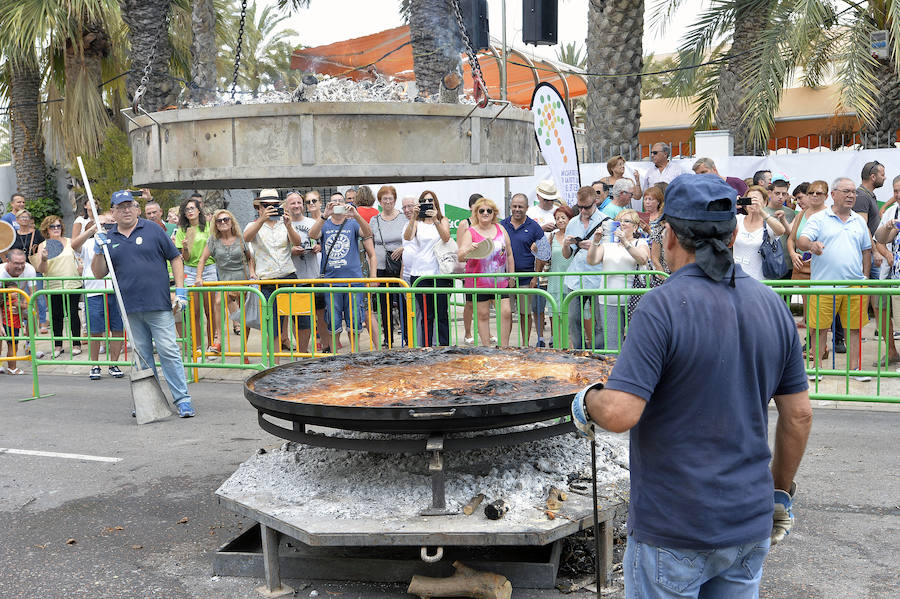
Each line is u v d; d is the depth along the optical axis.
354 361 5.31
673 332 2.33
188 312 9.27
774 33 12.91
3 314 10.48
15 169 23.64
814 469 5.79
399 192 12.80
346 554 4.39
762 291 2.46
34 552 4.75
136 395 7.64
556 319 7.14
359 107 4.67
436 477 4.00
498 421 3.91
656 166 10.28
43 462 6.54
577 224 8.80
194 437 7.15
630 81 12.48
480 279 9.04
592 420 2.48
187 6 21.39
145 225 7.64
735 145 14.65
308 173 4.68
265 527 4.12
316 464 4.78
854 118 15.03
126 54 21.28
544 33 8.56
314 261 9.87
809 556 4.39
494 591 3.90
